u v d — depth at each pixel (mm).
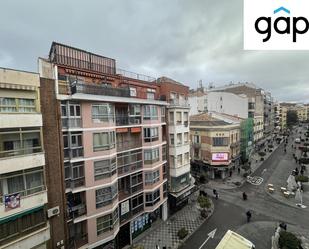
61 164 15242
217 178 42906
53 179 14805
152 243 21984
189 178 30234
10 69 12406
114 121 18359
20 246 12977
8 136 12555
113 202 17922
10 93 12578
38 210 13852
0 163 12008
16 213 12727
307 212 28922
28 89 13164
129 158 20812
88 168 16469
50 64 14852
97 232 17141
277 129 107750
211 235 23562
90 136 16531
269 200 32875
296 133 114375
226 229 24766
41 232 13953
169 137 27188
